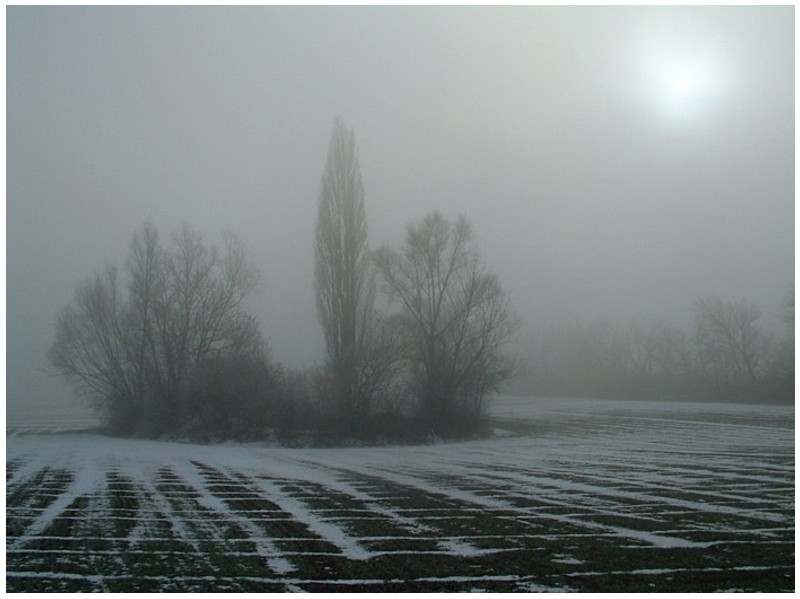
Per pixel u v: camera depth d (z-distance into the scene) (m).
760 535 12.12
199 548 11.12
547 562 10.14
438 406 42.66
